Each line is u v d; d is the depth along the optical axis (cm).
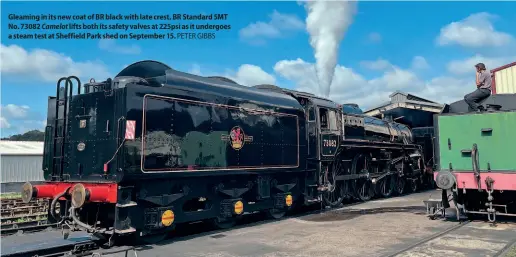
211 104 865
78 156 778
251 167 951
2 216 1176
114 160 704
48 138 851
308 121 1192
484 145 847
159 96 759
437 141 907
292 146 1095
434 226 845
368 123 1521
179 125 791
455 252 612
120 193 693
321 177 1206
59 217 745
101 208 767
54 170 819
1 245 685
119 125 705
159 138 750
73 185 750
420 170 1792
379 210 1142
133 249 624
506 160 820
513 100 932
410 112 1841
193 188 834
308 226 905
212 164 852
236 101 930
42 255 627
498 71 1797
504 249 622
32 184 775
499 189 822
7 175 2783
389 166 1573
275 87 1179
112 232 686
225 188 905
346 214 1086
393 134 1645
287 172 1089
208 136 848
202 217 845
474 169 840
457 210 880
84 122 778
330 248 668
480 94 905
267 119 1019
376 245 678
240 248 690
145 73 859
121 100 712
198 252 666
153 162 736
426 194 1655
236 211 901
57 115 825
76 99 803
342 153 1351
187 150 802
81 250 671
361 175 1398
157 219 739
